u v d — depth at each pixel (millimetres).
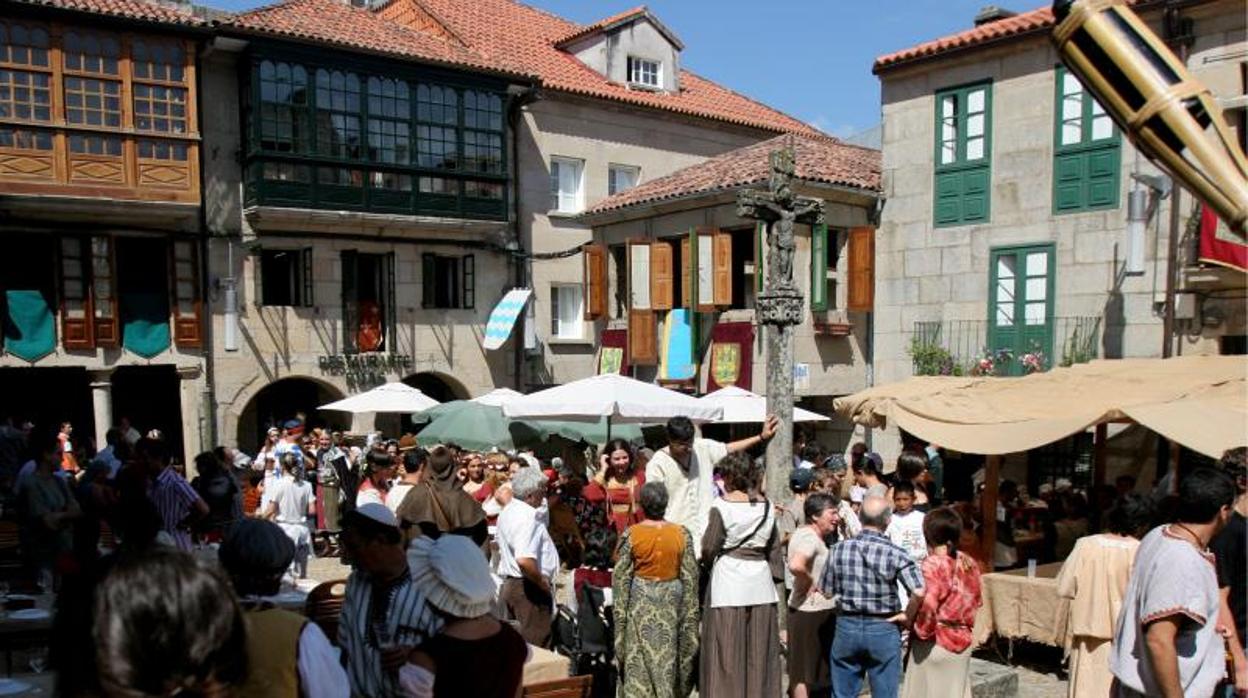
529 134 22125
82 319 17188
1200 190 1159
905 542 7703
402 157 19844
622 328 20953
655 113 23938
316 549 14805
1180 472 11844
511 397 14250
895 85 17047
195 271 18156
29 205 16031
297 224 19000
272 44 18109
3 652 6102
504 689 3432
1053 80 14867
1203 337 13086
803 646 6574
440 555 3496
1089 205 14445
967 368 15477
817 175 16922
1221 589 4785
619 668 6066
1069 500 11578
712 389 18453
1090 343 14344
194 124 17500
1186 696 4043
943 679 6020
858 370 18234
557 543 9141
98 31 16438
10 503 11516
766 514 6188
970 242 15961
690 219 19250
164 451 7559
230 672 2047
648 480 6977
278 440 16672
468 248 21328
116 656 1902
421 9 24312
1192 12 12922
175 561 2037
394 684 3693
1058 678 8461
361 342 19984
